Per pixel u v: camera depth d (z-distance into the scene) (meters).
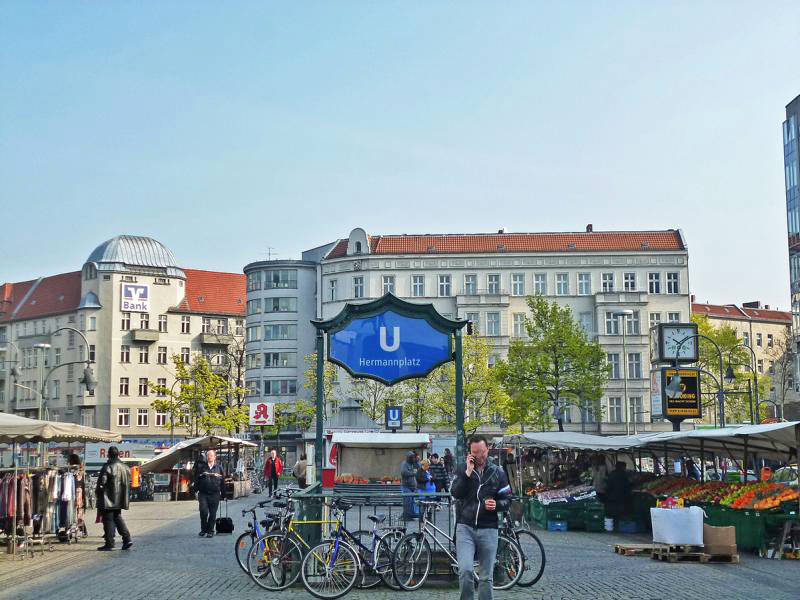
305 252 95.50
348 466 43.03
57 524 22.05
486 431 72.38
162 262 104.19
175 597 13.82
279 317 87.62
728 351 71.69
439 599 13.58
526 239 80.06
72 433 20.66
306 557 14.00
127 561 18.33
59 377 102.62
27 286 112.12
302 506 14.86
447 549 14.73
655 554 18.45
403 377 16.36
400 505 14.96
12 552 19.55
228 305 108.00
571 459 32.78
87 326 99.94
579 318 77.50
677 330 44.91
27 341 107.94
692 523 18.20
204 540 22.53
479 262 78.50
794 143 85.75
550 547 21.11
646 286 77.38
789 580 15.30
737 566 17.30
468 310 77.25
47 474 21.59
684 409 43.66
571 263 77.94
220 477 23.66
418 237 81.12
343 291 80.12
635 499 25.45
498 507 11.18
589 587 14.66
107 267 100.69
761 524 18.80
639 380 75.12
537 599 13.48
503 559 14.63
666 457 27.50
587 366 58.94
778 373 88.12
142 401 100.69
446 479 37.78
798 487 18.31
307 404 75.69
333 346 16.44
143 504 38.38
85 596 13.92
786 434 19.27
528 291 78.00
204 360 68.19
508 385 60.19
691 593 13.91
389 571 14.50
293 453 84.81
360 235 80.06
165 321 103.06
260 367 87.62
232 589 14.61
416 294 78.81
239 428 69.12
